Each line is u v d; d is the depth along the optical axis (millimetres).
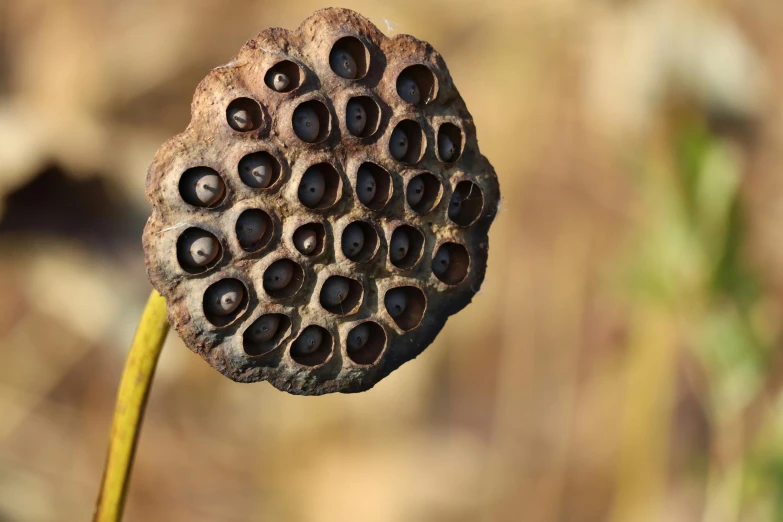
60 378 1319
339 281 801
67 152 1052
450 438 1399
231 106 789
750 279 989
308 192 792
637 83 1090
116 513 818
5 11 1264
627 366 1194
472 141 820
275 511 1332
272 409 1387
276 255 792
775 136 1394
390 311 810
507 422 1387
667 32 1078
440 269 817
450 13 1382
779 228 1342
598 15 1194
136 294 1205
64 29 1252
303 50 800
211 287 788
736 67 1074
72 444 1295
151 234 786
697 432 1267
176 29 1323
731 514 970
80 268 1153
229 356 795
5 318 1290
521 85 1371
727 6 1410
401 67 808
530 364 1397
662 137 1041
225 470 1359
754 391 986
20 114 1084
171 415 1372
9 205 1037
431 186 812
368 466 1346
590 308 1396
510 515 1337
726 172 988
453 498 1333
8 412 1282
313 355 805
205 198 785
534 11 1337
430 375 1402
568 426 1369
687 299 992
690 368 1184
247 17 1378
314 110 794
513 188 1416
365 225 802
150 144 1214
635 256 1031
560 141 1403
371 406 1372
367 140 800
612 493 1324
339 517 1326
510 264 1433
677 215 992
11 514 1223
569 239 1412
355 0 1373
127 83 1260
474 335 1432
